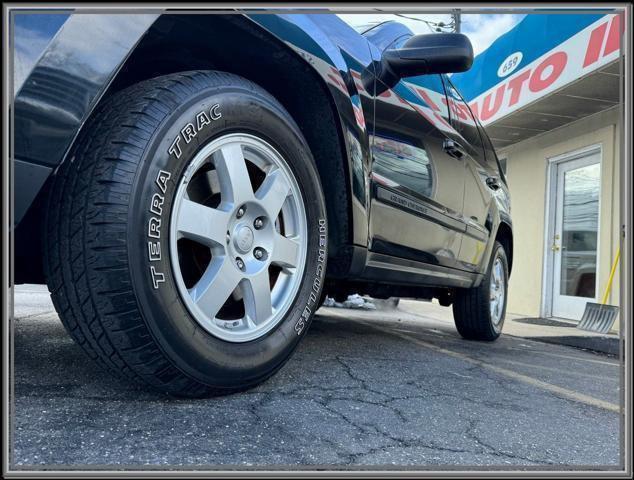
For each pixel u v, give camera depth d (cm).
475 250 384
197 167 163
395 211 265
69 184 149
